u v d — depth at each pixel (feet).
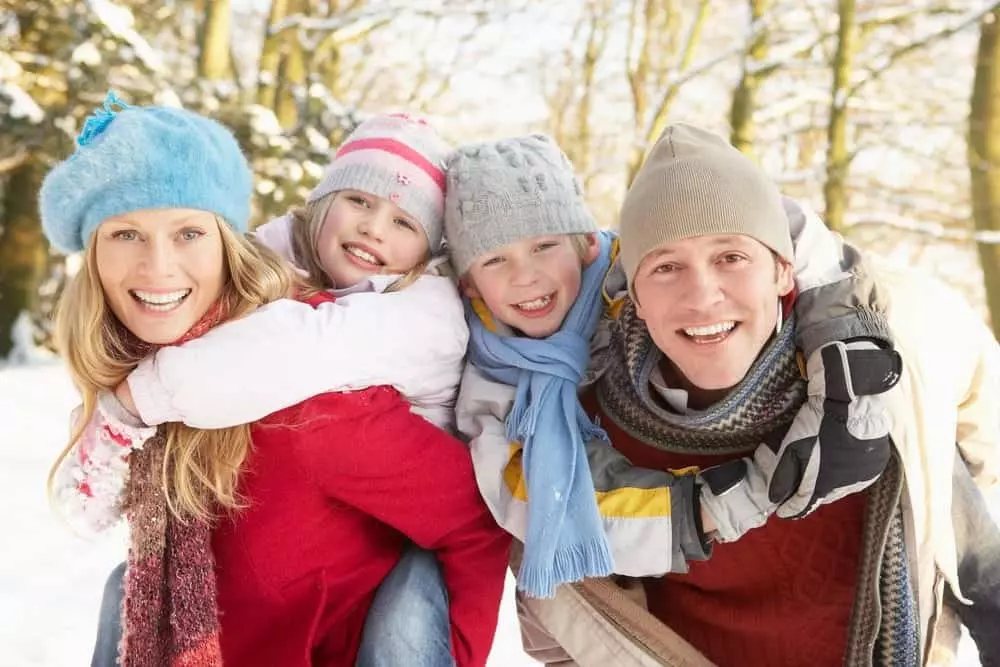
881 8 31.86
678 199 4.78
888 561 5.06
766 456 4.89
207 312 5.03
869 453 4.61
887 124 35.45
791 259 5.00
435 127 6.27
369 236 5.73
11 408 20.72
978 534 5.83
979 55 29.53
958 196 37.24
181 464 4.92
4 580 10.62
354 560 5.29
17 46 28.12
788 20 34.01
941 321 5.32
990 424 5.90
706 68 35.53
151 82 27.68
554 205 5.46
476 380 5.46
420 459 5.04
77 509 4.94
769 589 5.57
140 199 4.72
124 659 5.01
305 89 32.09
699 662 5.58
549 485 4.97
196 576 4.97
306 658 5.08
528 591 4.86
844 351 4.65
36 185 32.07
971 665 7.95
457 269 5.75
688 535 4.89
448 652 5.17
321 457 4.91
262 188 28.53
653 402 5.27
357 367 4.89
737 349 4.81
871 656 5.03
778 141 37.83
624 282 5.67
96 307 4.90
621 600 5.51
